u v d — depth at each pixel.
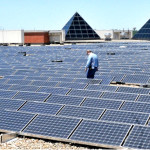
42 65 31.64
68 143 10.95
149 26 102.38
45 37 93.94
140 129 10.51
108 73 23.80
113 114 12.12
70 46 66.88
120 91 16.31
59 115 12.59
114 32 111.38
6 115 12.75
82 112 12.55
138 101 13.80
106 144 10.24
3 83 19.94
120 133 10.53
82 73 25.08
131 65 29.08
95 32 105.50
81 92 15.74
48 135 11.23
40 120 12.05
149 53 44.06
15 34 91.62
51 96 14.88
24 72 25.95
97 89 17.02
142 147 9.79
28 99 14.95
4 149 10.55
